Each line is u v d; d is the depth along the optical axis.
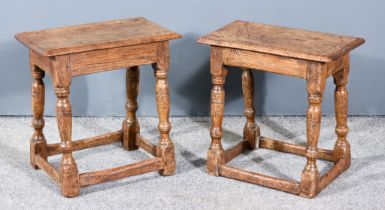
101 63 2.94
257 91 3.86
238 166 3.33
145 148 3.40
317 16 3.73
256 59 2.97
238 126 3.78
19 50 3.77
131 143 3.49
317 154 3.13
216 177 3.21
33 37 3.00
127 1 3.71
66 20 3.73
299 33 3.11
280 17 3.73
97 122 3.82
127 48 2.97
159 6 3.72
